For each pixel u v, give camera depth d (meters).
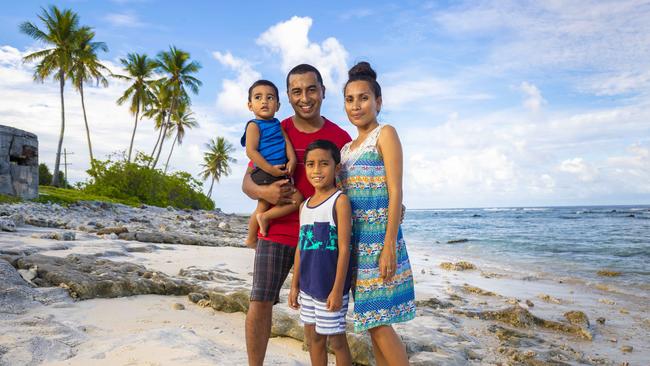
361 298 2.64
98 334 3.79
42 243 7.37
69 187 37.56
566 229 33.09
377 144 2.75
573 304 7.57
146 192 28.36
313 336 2.82
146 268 6.52
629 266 12.88
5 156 14.07
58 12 33.16
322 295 2.68
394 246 2.59
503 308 6.29
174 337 3.57
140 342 3.39
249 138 3.16
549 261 14.15
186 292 5.69
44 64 33.34
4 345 3.17
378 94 2.89
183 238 11.24
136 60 38.81
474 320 6.00
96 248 7.75
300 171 3.14
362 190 2.73
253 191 3.07
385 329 2.65
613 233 27.55
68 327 3.75
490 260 14.41
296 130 3.19
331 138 3.16
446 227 40.25
